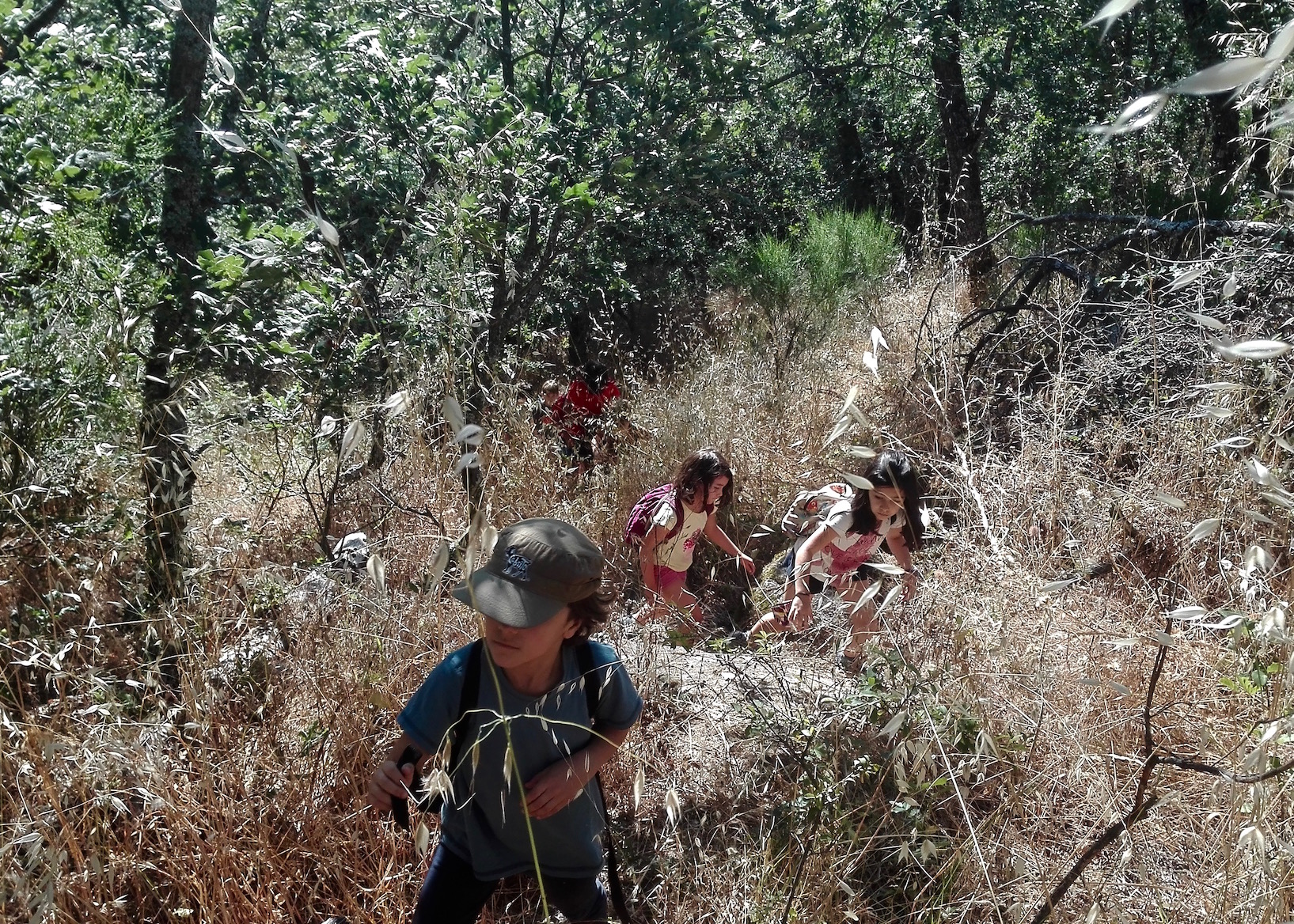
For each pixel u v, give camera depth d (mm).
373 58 5762
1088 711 2930
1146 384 4758
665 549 4820
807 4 8164
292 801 2830
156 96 4781
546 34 7301
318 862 2734
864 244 9570
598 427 6488
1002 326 6516
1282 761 2389
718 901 2736
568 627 2268
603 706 2338
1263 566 1816
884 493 3246
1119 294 6539
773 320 8898
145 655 2945
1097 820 2744
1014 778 2787
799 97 10805
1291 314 4582
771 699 3162
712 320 9570
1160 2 9219
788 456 6199
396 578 3656
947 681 2746
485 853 2371
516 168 5309
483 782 2307
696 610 4941
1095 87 10477
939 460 4289
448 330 3715
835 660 3238
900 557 3969
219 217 4543
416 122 5586
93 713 2539
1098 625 3359
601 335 8133
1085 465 4418
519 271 5852
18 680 2555
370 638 3139
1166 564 3920
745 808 3047
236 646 3117
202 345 3729
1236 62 785
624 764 3166
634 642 3646
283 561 3875
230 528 3490
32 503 3141
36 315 3557
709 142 6598
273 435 3984
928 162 12469
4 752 2305
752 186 11648
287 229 4020
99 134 4254
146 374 3576
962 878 2637
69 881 2285
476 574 2184
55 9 4504
